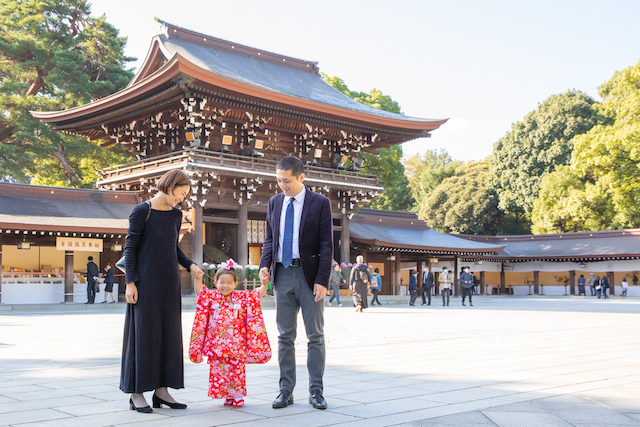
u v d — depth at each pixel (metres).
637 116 39.09
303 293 4.89
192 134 25.12
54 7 38.28
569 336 11.01
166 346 4.63
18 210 23.98
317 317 4.84
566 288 42.31
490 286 44.62
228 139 26.23
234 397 4.66
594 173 43.03
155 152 28.52
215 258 26.45
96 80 38.66
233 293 4.85
